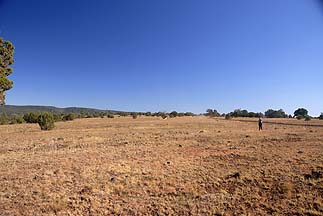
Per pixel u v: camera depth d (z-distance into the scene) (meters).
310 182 11.13
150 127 47.50
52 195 10.56
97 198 10.27
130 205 9.63
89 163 16.06
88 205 9.59
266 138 27.06
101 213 8.98
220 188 11.24
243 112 131.25
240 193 10.51
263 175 12.59
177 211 9.08
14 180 12.58
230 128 43.66
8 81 40.91
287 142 23.55
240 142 24.42
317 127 44.03
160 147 22.23
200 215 8.74
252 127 46.03
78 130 42.00
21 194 10.69
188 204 9.59
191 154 18.69
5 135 35.62
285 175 12.35
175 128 44.44
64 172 13.95
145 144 24.39
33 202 9.88
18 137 32.44
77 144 25.09
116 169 14.45
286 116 143.50
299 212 8.52
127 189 11.30
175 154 18.75
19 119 77.88
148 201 9.99
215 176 12.87
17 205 9.61
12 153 20.59
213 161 16.19
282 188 10.47
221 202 9.70
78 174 13.52
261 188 10.95
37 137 31.98
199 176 12.91
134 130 41.00
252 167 14.24
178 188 11.34
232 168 14.24
